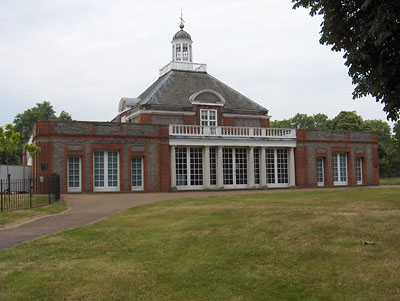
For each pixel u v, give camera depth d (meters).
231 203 18.73
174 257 9.70
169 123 35.28
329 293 7.48
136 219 14.77
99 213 17.08
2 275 8.45
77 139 28.55
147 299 7.40
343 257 9.21
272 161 35.38
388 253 9.34
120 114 43.22
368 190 26.48
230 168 33.66
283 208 16.12
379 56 9.31
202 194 26.62
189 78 40.06
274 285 7.90
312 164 36.59
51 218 15.77
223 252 9.91
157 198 23.66
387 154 70.88
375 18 8.40
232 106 38.19
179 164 32.06
